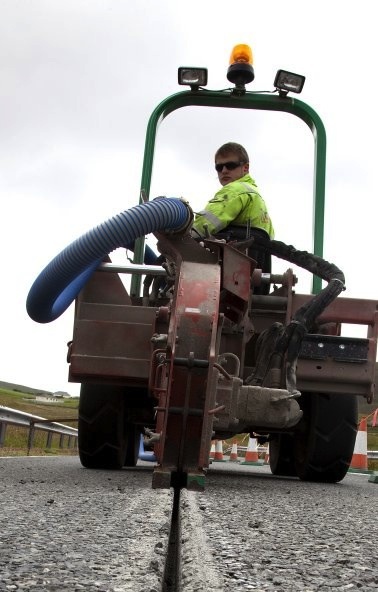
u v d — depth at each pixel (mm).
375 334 4016
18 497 2383
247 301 3031
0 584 1039
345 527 1996
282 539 1665
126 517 1829
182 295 2582
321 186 5105
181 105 5328
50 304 3393
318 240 5023
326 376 3947
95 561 1223
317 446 4445
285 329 3338
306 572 1272
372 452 12859
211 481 3904
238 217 4117
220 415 2705
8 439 10586
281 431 4594
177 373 2465
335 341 3967
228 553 1396
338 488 4027
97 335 3822
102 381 3895
